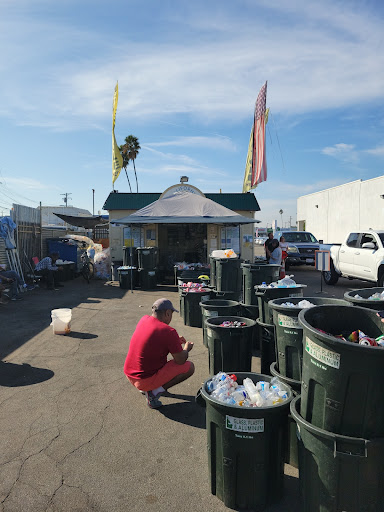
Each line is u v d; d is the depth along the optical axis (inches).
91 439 149.2
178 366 173.6
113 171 664.4
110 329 302.4
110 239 616.7
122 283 514.9
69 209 1411.2
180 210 509.7
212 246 617.9
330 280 556.4
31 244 565.3
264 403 114.7
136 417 166.9
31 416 166.2
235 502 113.1
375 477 93.2
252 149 689.0
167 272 584.4
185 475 128.8
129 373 173.3
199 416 168.1
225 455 111.9
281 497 118.5
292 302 158.2
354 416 94.4
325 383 97.0
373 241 476.4
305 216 1243.2
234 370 188.4
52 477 126.7
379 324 118.6
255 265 243.0
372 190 850.1
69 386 196.7
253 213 637.9
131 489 121.6
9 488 121.0
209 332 193.6
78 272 667.4
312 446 99.3
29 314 352.5
